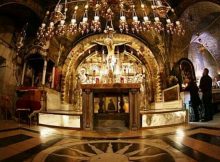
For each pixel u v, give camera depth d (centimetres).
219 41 1576
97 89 821
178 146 495
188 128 775
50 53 1307
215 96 1320
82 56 1644
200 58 1783
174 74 1358
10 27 1133
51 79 1341
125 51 1652
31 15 1155
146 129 797
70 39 1530
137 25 1188
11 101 1145
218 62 1667
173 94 1285
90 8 1288
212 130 705
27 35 1255
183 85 1262
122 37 1565
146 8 1291
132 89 808
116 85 811
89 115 794
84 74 1625
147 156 412
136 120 791
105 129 800
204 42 1641
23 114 998
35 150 465
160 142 546
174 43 1405
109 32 1454
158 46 1521
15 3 1016
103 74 1535
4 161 383
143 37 1561
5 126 840
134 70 1628
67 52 1559
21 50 1229
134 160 386
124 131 757
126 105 879
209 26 1447
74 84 1596
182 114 933
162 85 1503
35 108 956
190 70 1349
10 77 1152
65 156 415
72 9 1287
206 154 419
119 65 1611
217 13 1285
